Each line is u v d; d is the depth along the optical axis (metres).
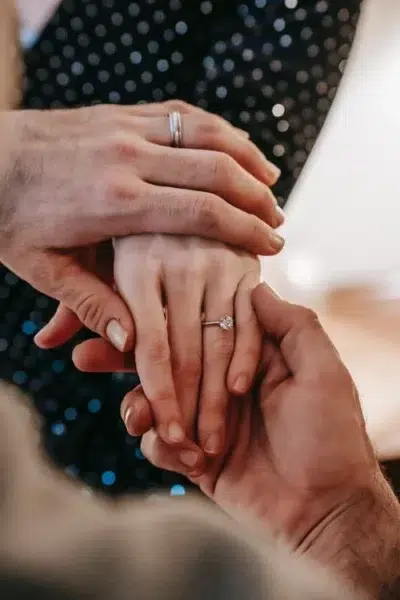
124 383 0.98
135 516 0.32
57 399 0.99
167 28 1.00
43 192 0.73
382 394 1.13
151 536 0.31
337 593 0.34
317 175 1.53
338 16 0.97
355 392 0.66
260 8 0.97
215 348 0.70
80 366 0.72
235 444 0.68
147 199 0.71
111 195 0.71
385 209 1.53
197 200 0.71
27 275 0.75
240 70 0.96
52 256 0.74
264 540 0.36
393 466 1.01
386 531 0.63
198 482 0.70
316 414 0.64
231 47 0.97
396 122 1.48
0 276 1.02
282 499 0.65
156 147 0.74
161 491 0.92
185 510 0.34
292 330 0.68
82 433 0.97
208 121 0.78
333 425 0.64
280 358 0.69
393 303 1.39
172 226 0.72
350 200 1.53
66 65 1.04
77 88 1.05
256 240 0.74
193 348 0.70
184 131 0.77
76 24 1.03
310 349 0.66
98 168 0.73
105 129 0.77
